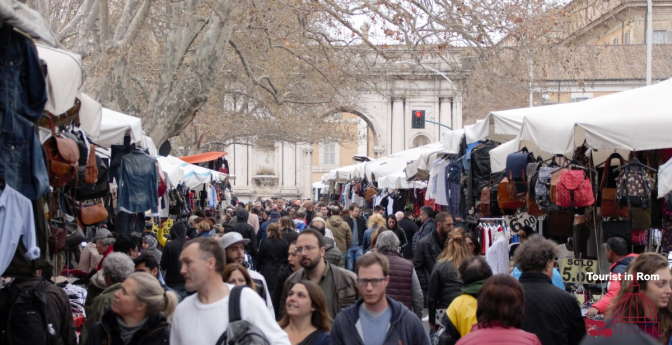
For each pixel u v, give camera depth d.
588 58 21.52
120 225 11.17
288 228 13.09
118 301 5.36
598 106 8.82
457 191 14.37
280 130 41.53
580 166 9.25
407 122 74.56
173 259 10.88
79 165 8.62
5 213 5.12
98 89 15.07
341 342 5.44
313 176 82.00
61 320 6.19
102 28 15.38
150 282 5.42
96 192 9.52
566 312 5.70
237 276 6.64
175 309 4.95
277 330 4.71
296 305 5.79
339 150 81.69
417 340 5.41
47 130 7.15
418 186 21.72
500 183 10.72
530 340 4.66
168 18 18.64
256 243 17.33
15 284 6.06
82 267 9.98
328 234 14.10
